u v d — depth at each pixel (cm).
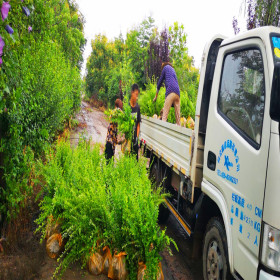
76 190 368
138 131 674
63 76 771
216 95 338
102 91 2003
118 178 398
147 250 295
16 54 332
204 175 349
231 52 324
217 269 304
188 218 401
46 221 383
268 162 228
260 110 258
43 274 327
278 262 214
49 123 598
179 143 415
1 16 266
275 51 255
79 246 325
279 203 216
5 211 365
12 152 365
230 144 292
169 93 599
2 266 325
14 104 337
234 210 273
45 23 411
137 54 1373
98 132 1198
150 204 331
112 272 307
